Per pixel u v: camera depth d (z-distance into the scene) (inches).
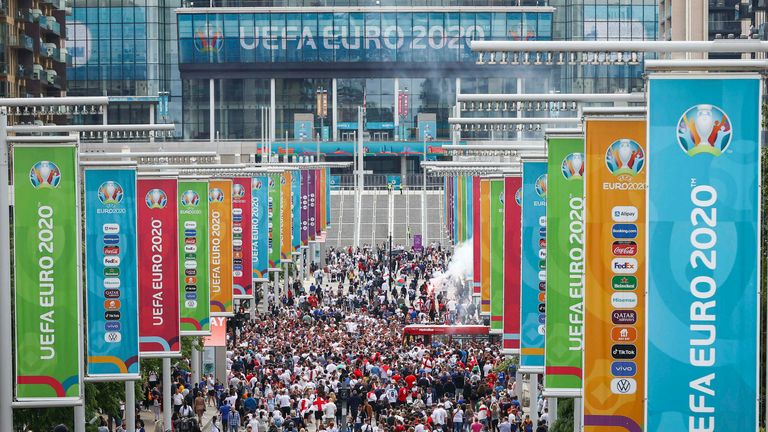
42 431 2625.5
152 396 3737.7
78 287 2110.0
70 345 2114.9
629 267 1734.7
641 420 1726.1
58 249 2105.1
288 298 6412.4
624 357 1729.8
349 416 3828.7
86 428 2704.2
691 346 1472.7
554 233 2137.1
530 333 2455.7
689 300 1470.2
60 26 7111.2
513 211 2682.1
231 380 3978.8
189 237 3115.2
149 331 2716.5
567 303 2142.0
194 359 4025.6
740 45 1424.7
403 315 6003.9
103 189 2374.5
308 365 4224.9
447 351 4495.6
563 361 2146.9
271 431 3134.8
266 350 4566.9
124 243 2375.7
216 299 3523.6
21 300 2106.3
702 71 1478.8
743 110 1465.3
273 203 5241.1
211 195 3501.5
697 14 6053.2
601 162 1744.6
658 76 1467.8
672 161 1470.2
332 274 7677.2
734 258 1467.8
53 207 2102.6
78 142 2107.5
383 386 3897.6
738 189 1466.5
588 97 1827.0
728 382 1472.7
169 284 2716.5
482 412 3348.9
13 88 6215.6
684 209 1469.0
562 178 2130.9
